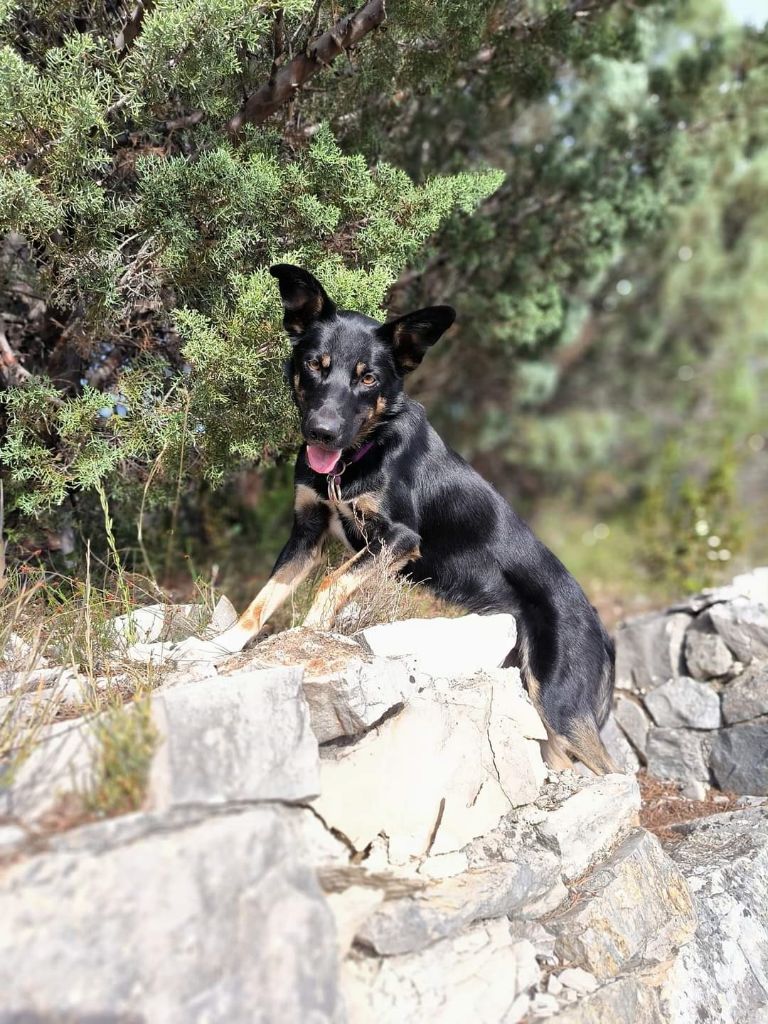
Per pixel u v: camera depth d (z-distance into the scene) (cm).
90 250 111
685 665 155
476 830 89
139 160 112
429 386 269
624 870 91
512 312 189
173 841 62
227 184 110
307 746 74
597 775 112
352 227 126
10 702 81
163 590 122
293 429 123
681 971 89
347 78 137
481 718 95
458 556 122
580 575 296
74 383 131
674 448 311
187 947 58
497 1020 73
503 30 152
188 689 74
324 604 107
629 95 209
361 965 72
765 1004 93
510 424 328
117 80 112
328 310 112
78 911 57
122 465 124
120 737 69
